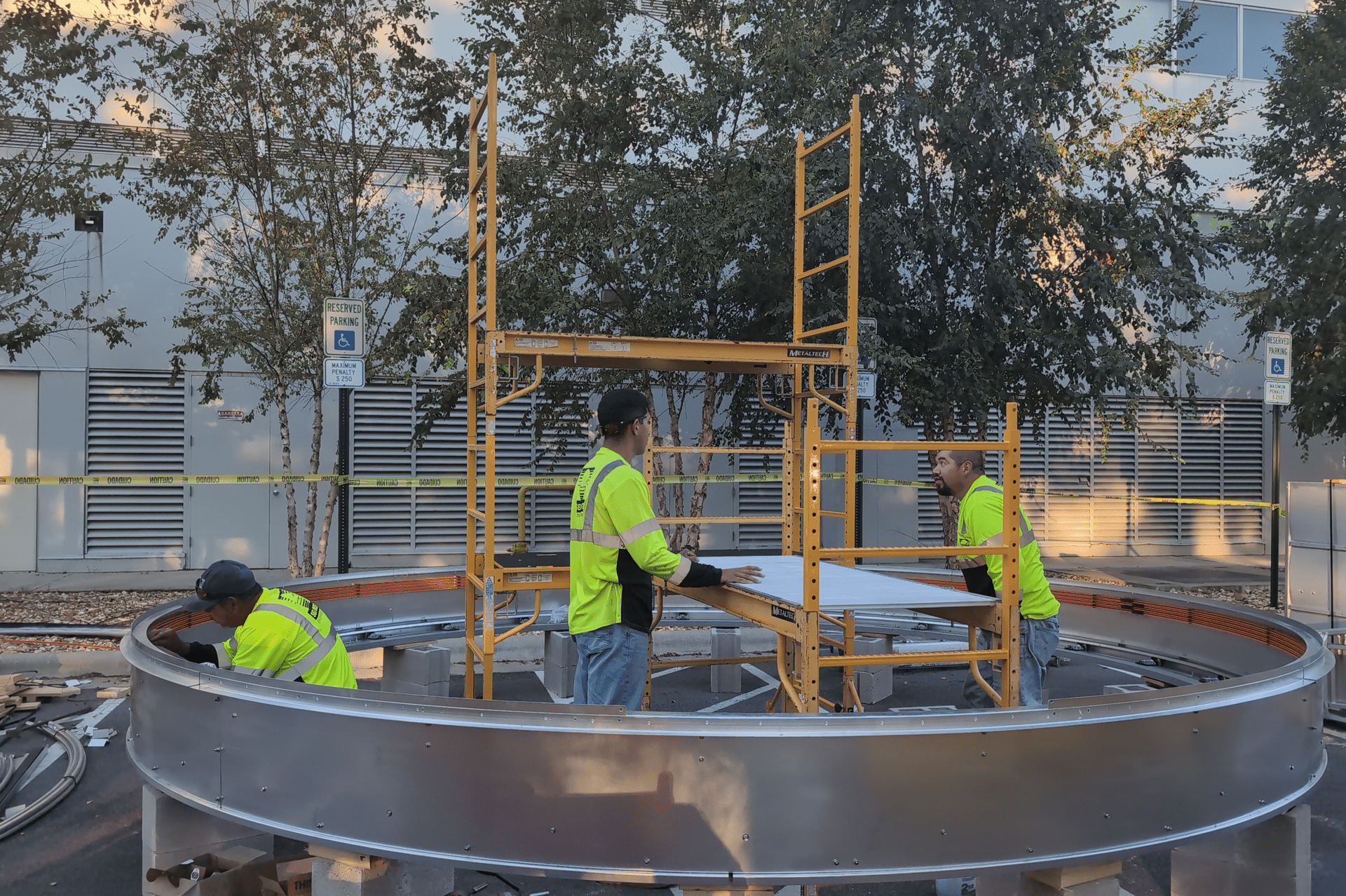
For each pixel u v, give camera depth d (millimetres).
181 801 3701
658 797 2998
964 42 10062
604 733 3010
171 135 10695
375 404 13562
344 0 9547
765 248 9672
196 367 13000
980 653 3754
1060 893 3217
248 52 9461
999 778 3080
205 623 5730
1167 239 10336
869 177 9688
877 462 14922
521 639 8711
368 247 9773
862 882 3004
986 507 4816
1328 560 9094
